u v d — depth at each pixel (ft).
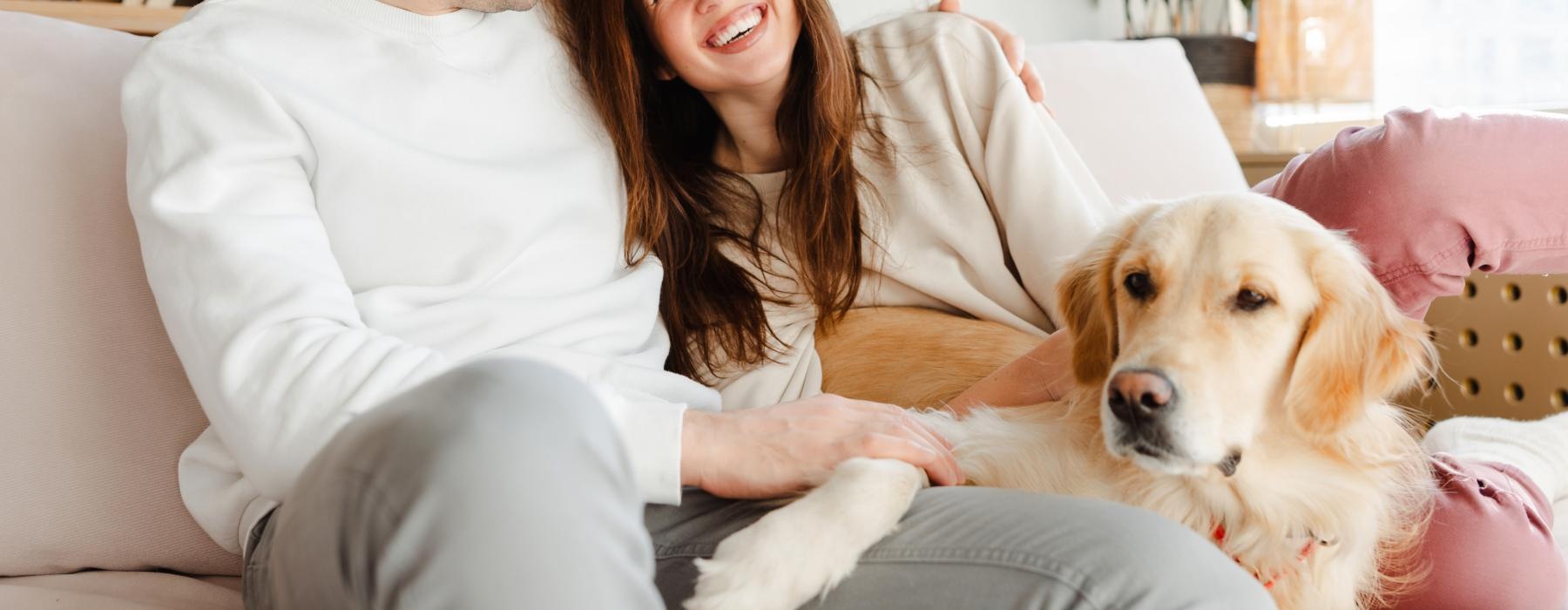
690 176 5.57
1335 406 3.57
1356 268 3.70
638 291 4.55
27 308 4.06
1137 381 3.36
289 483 3.25
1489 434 4.95
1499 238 4.23
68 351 4.08
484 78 4.35
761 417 3.56
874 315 5.33
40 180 4.20
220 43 3.86
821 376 5.14
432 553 2.11
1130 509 2.90
